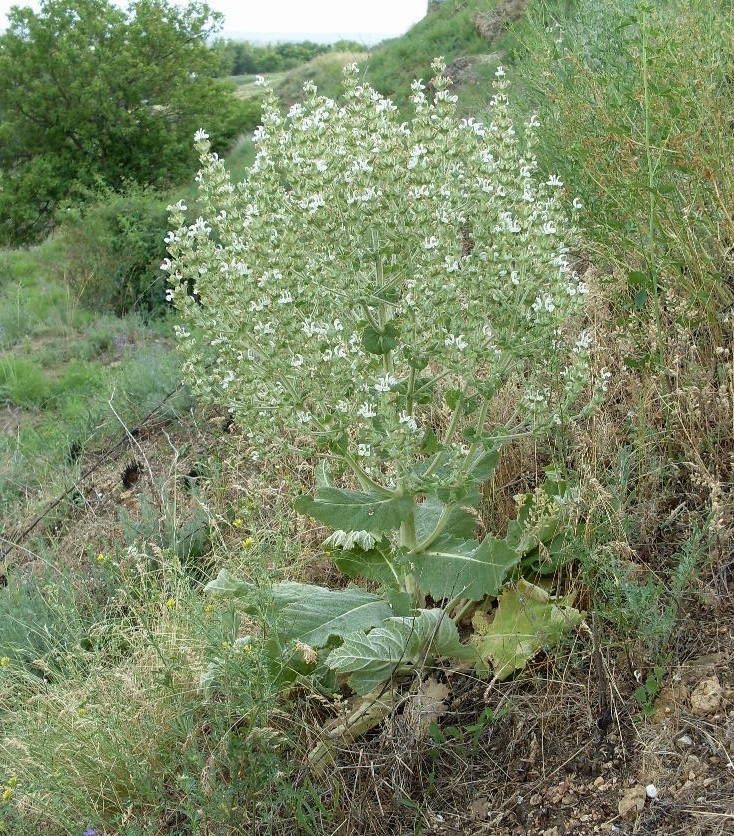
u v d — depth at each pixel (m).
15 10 27.02
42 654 4.59
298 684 3.59
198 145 3.21
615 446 3.77
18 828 3.29
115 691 3.59
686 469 3.65
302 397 3.18
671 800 2.68
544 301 3.11
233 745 3.12
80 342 12.05
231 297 3.12
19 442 8.22
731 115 4.11
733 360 3.61
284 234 3.16
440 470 3.56
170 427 7.41
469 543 3.38
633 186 3.80
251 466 5.54
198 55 29.22
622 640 3.18
